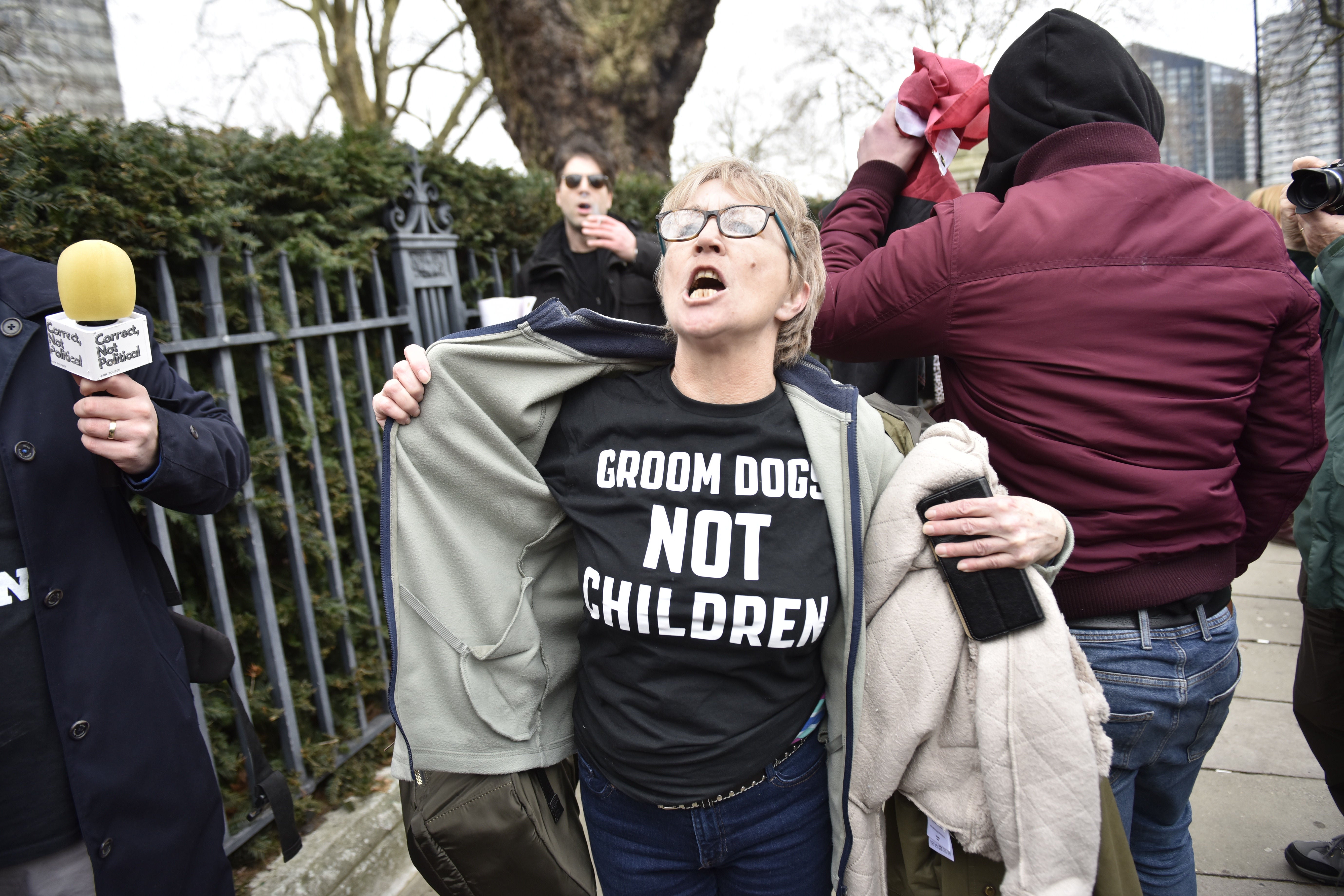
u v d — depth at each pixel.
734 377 1.28
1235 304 1.26
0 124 1.70
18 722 1.21
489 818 1.33
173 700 1.37
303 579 2.34
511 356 1.35
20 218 1.64
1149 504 1.28
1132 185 1.30
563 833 1.42
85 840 1.24
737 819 1.31
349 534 2.69
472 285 3.14
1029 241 1.30
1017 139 1.47
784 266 1.25
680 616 1.21
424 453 1.36
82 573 1.26
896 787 1.31
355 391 2.72
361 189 2.62
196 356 2.22
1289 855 2.32
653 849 1.34
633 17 6.67
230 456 1.46
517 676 1.41
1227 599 1.41
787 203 1.27
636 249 2.94
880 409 1.46
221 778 2.21
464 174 3.09
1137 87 1.42
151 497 1.34
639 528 1.26
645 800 1.29
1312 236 2.05
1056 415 1.31
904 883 1.40
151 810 1.31
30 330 1.26
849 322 1.48
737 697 1.26
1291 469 1.44
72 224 1.77
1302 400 1.40
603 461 1.31
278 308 2.37
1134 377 1.27
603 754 1.34
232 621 2.19
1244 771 2.78
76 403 1.25
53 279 1.32
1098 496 1.30
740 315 1.22
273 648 2.25
